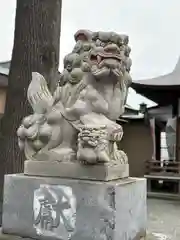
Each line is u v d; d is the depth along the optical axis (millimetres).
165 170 9625
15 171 4059
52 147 2248
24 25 4344
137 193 2230
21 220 2172
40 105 2330
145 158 11383
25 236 2143
